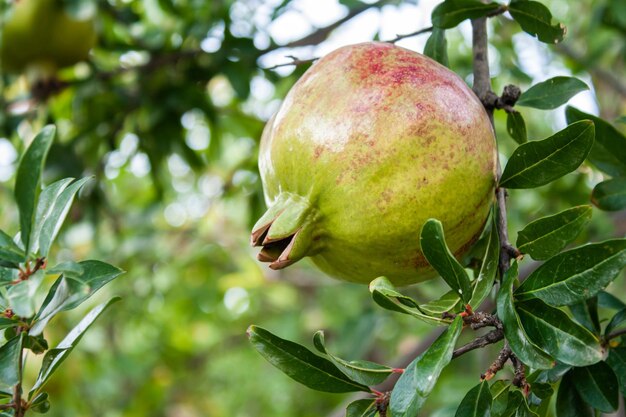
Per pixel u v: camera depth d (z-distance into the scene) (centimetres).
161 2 87
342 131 54
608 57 109
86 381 137
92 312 53
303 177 55
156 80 88
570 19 122
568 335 50
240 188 105
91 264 52
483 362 103
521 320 51
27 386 91
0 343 54
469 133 54
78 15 80
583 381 54
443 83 55
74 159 88
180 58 87
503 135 113
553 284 52
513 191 99
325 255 57
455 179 54
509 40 105
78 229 97
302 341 166
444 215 54
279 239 55
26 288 48
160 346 154
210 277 141
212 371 190
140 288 126
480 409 50
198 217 138
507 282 51
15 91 99
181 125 92
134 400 154
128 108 90
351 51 56
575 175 93
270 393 186
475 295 53
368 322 107
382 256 55
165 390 162
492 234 54
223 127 106
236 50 85
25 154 50
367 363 52
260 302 167
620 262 51
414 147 54
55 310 50
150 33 91
